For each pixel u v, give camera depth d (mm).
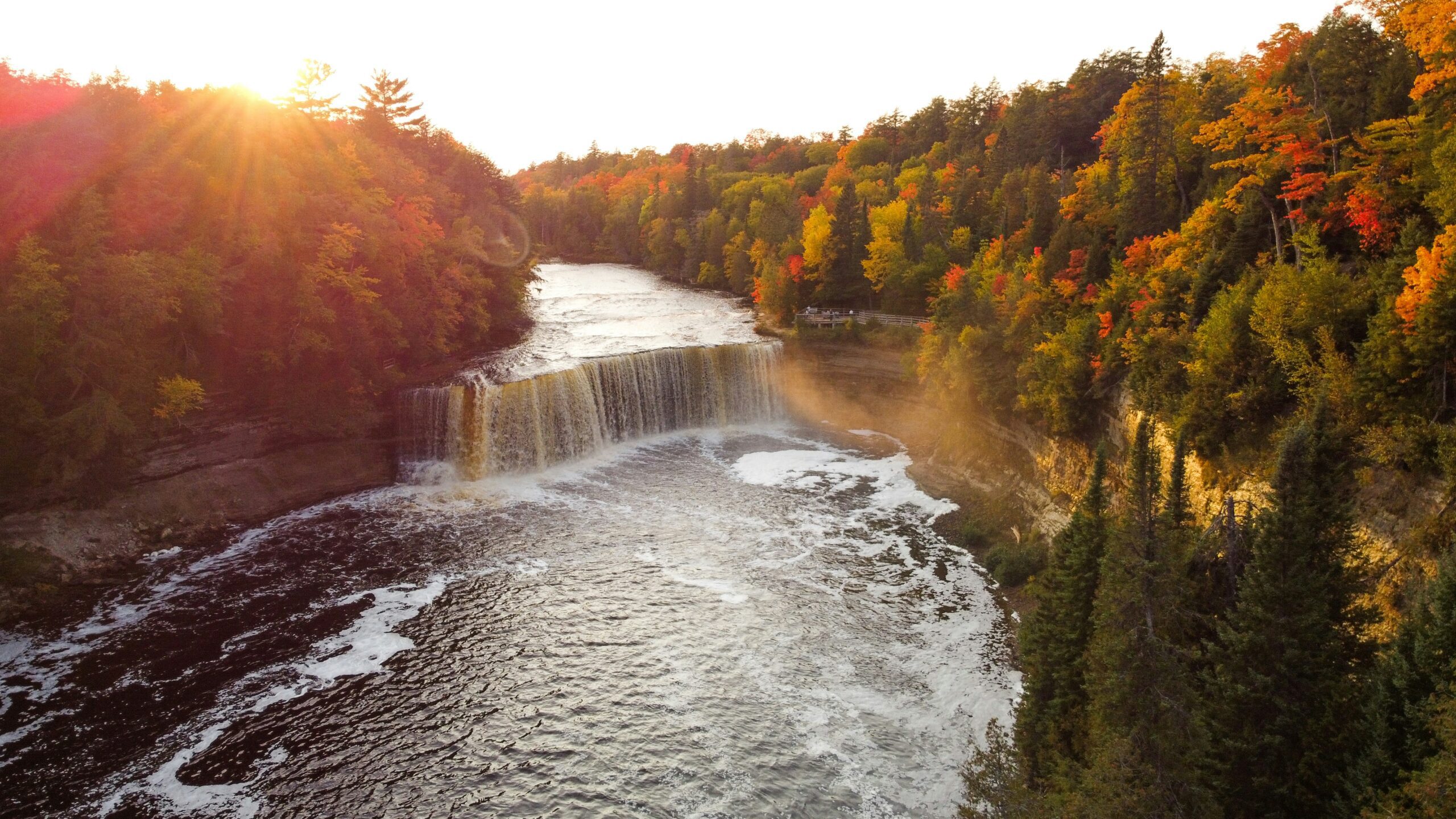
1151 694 23641
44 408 46875
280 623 43875
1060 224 75062
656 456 71438
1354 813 21625
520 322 100062
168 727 35781
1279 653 23844
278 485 59000
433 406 65000
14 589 44781
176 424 54594
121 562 49625
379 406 66062
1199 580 27938
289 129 69438
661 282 156000
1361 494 31203
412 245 73188
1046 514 52469
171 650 41375
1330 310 35469
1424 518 28500
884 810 31484
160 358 53469
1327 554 24484
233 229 58531
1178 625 26125
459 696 38156
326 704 37469
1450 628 21469
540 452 67562
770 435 78125
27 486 47531
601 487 63781
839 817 31172
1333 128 47250
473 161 109188
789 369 84000
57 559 47344
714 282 146375
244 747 34688
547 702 37750
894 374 80375
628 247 194875
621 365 74188
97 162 53438
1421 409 30219
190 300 53000
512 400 66125
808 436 77688
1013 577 47531
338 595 46844
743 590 47469
